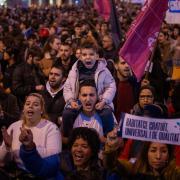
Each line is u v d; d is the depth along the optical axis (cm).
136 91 828
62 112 729
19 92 973
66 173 484
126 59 694
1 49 1252
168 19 912
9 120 687
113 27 1333
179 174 469
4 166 542
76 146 473
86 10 3509
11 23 2353
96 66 734
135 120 490
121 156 526
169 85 939
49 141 559
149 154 479
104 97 708
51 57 1103
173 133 481
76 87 723
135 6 3809
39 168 485
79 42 1238
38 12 3697
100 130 652
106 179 480
